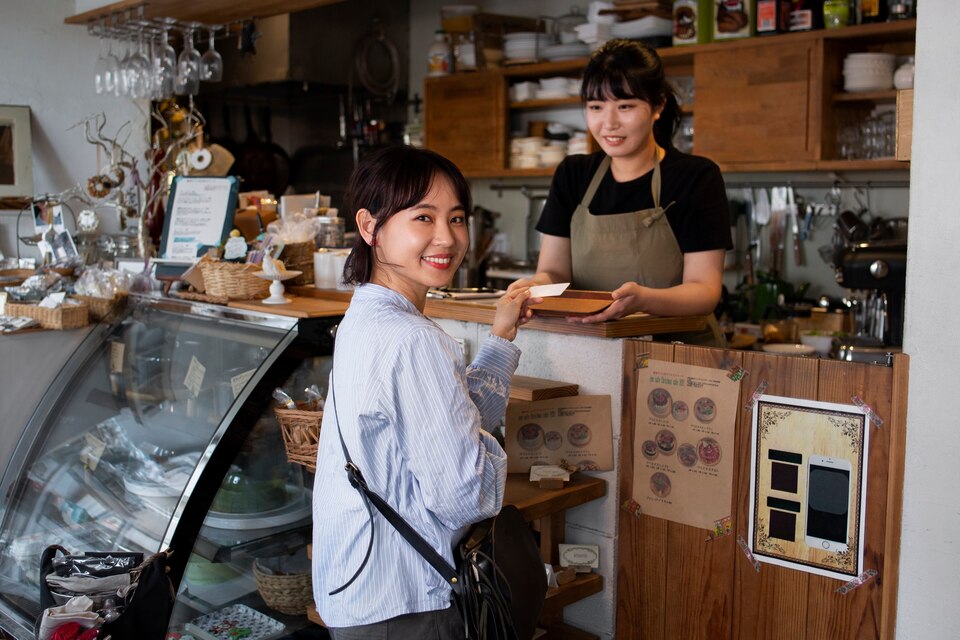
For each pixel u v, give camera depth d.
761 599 2.05
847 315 4.56
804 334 4.38
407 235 1.67
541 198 6.01
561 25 5.88
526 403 2.36
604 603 2.34
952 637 1.79
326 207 3.68
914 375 1.80
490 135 5.77
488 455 1.61
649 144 2.57
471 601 1.65
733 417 2.07
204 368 2.67
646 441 2.23
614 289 2.65
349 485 1.67
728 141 4.77
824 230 4.90
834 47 4.48
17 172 4.28
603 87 2.44
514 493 2.20
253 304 2.72
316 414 2.26
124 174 4.18
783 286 4.86
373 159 1.71
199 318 2.81
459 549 1.70
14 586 2.74
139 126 4.67
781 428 1.99
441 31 6.03
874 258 3.63
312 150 6.70
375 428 1.63
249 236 3.51
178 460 2.50
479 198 6.37
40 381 3.22
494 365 1.88
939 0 1.71
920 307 1.78
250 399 2.38
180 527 2.27
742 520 2.07
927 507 1.80
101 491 2.65
